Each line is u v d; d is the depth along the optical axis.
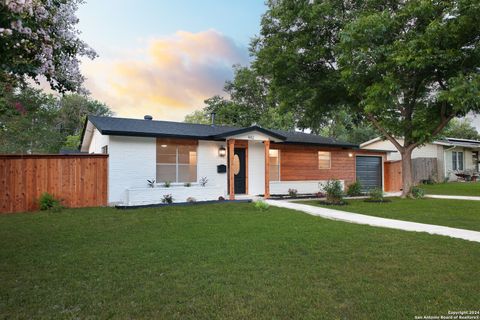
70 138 22.11
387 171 17.73
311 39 12.21
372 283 3.32
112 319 2.52
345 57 10.44
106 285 3.22
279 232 5.84
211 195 11.18
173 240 5.18
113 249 4.60
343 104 13.98
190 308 2.71
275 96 14.16
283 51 12.21
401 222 7.11
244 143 12.81
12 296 2.95
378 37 10.09
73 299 2.88
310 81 13.04
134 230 5.99
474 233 5.88
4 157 8.44
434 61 9.30
